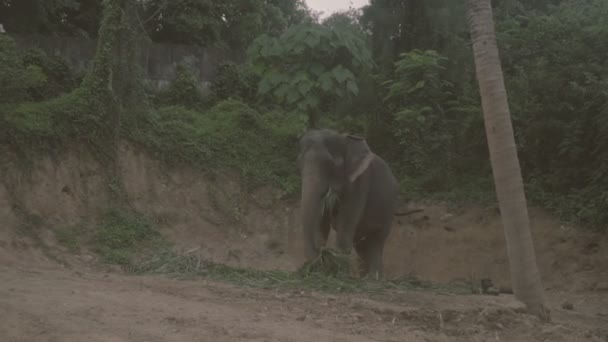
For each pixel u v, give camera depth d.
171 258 10.21
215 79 19.36
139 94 14.98
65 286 7.44
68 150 13.11
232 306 6.74
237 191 15.09
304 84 14.35
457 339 6.15
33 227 11.47
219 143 15.77
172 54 19.69
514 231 7.54
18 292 6.78
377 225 11.13
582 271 12.16
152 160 14.51
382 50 16.78
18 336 5.08
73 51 19.00
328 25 15.59
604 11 16.17
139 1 22.98
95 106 13.77
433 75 15.66
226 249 13.89
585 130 13.90
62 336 5.14
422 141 15.81
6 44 13.94
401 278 9.69
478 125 15.58
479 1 7.71
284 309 6.72
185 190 14.56
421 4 16.67
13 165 12.10
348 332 5.95
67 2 23.28
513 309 7.18
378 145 16.38
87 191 12.99
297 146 16.44
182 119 16.44
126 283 8.09
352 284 8.23
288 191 15.17
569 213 13.24
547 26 16.31
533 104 14.57
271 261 13.95
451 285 9.57
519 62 16.14
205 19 24.28
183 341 5.20
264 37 14.77
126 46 14.76
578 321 8.27
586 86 14.14
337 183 9.76
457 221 14.09
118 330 5.42
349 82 14.39
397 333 6.07
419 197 14.82
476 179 15.38
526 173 14.81
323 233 10.41
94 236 11.91
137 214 13.27
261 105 18.86
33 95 16.25
